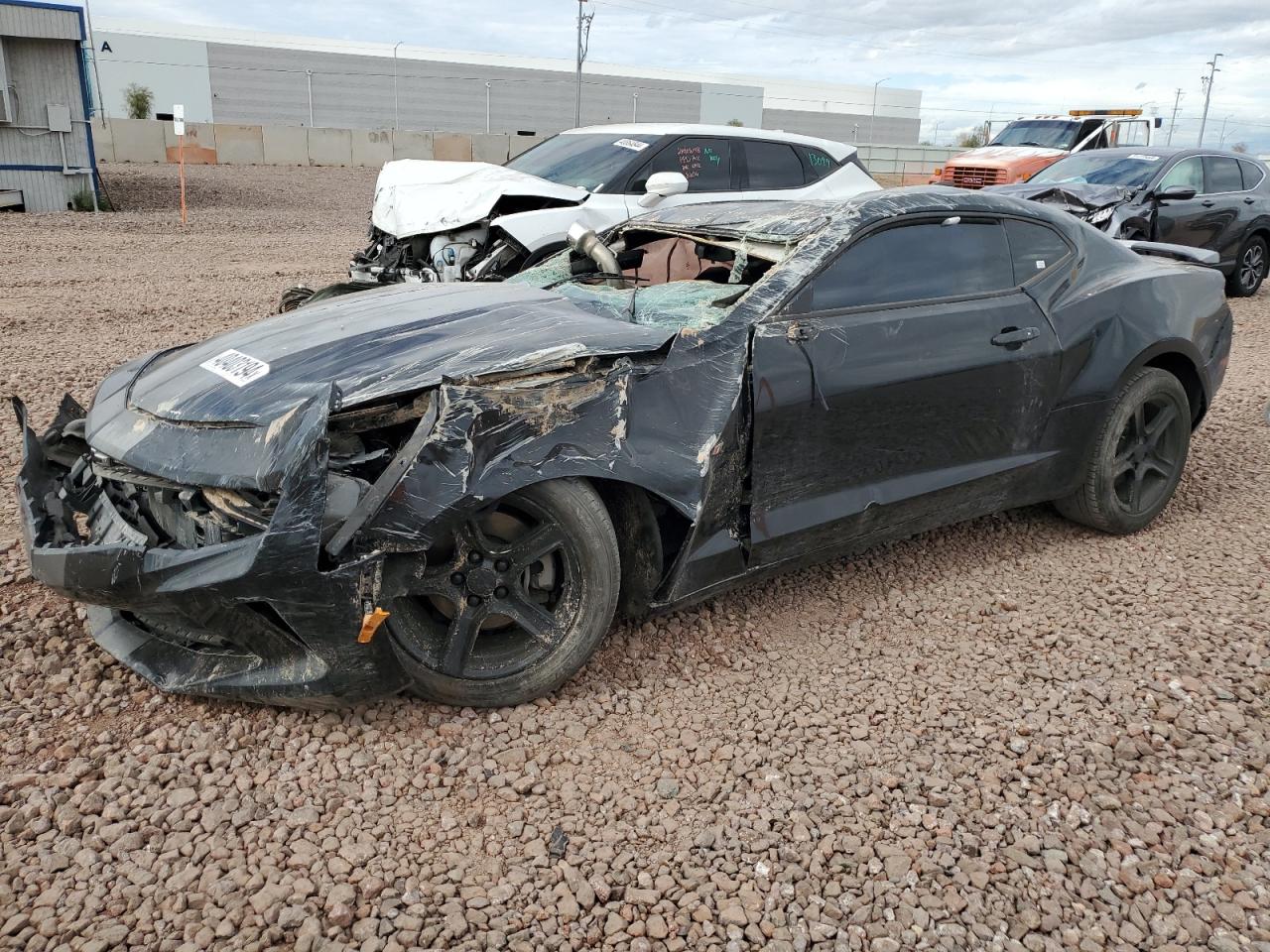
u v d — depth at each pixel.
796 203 3.98
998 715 3.08
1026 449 4.02
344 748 2.76
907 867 2.41
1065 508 4.50
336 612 2.54
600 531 2.90
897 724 3.02
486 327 3.16
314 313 3.53
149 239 14.48
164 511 2.82
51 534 2.79
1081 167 11.81
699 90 78.25
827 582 3.99
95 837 2.37
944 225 3.83
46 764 2.61
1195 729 3.03
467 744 2.81
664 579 3.16
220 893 2.22
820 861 2.43
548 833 2.49
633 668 3.26
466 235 7.43
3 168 17.48
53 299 9.42
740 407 3.16
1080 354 4.07
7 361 6.91
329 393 2.58
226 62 65.62
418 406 2.73
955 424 3.73
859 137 85.19
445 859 2.38
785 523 3.35
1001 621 3.71
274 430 2.56
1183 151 11.54
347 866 2.33
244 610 2.56
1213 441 6.03
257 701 2.77
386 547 2.56
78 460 3.10
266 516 2.53
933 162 52.19
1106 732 3.00
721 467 3.12
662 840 2.48
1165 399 4.41
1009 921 2.27
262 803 2.52
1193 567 4.22
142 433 2.84
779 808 2.61
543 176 8.23
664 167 8.20
